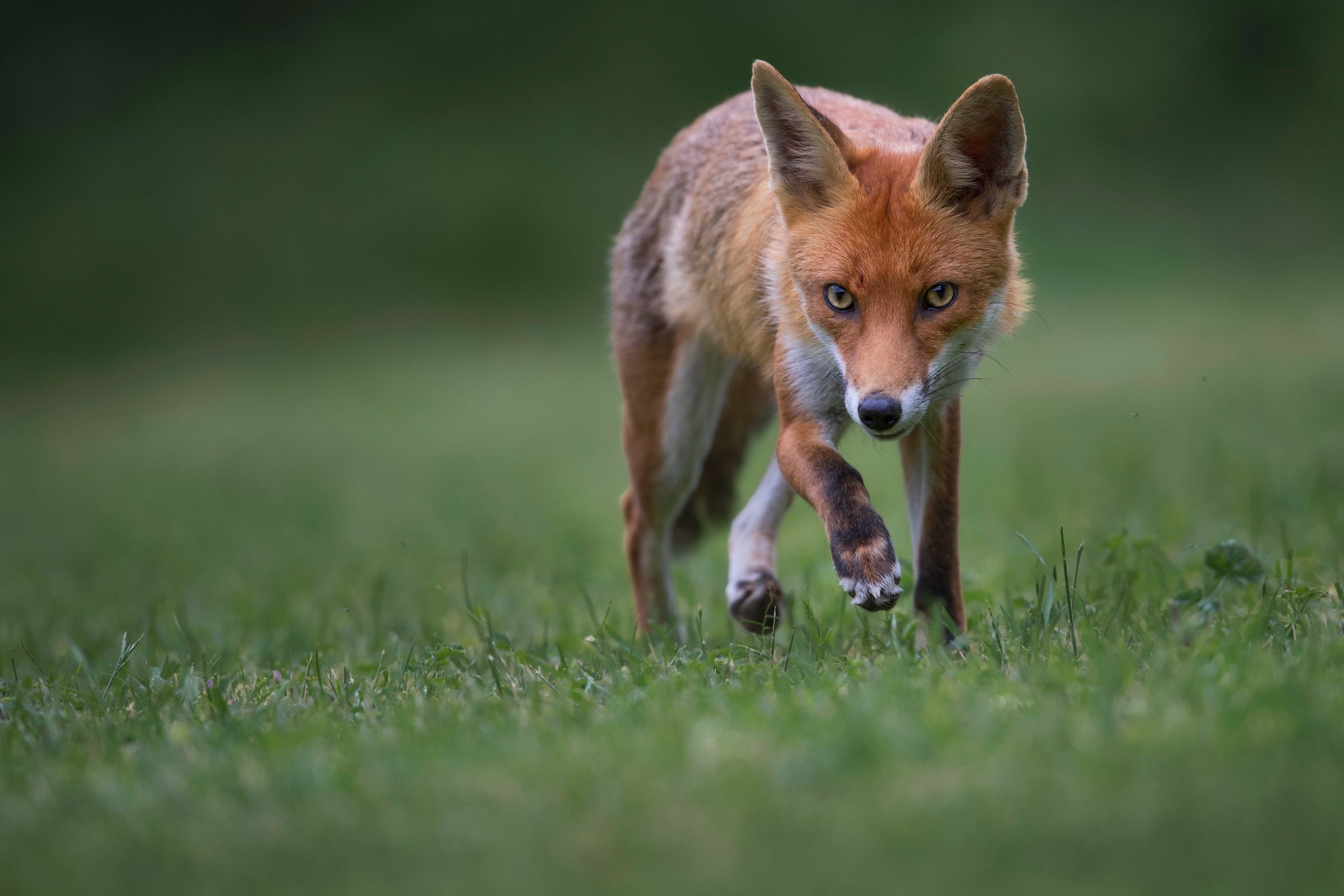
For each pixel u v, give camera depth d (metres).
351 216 44.75
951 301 7.21
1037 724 5.19
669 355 9.93
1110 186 44.91
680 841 4.39
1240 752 4.66
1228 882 3.79
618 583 11.56
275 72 48.66
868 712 5.41
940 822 4.32
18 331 40.94
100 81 47.66
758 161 8.94
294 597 11.81
